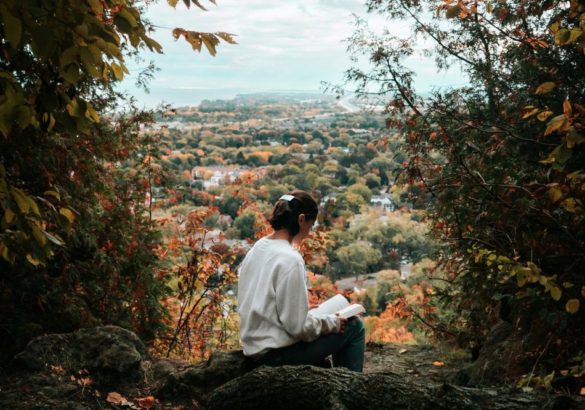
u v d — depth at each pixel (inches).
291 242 104.0
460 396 81.2
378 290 1657.2
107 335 123.1
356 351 105.7
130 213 204.2
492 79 157.8
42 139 147.8
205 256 221.8
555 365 124.9
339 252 2354.8
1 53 78.4
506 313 150.9
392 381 85.6
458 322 200.5
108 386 113.4
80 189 167.5
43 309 142.3
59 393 106.1
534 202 131.6
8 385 107.4
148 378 117.7
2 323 137.3
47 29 65.0
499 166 140.7
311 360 99.9
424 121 159.0
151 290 205.2
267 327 98.0
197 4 75.8
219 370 113.9
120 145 203.8
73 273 160.4
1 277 144.3
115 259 187.0
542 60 145.6
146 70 205.2
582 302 127.6
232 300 232.7
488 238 151.6
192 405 109.6
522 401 83.5
